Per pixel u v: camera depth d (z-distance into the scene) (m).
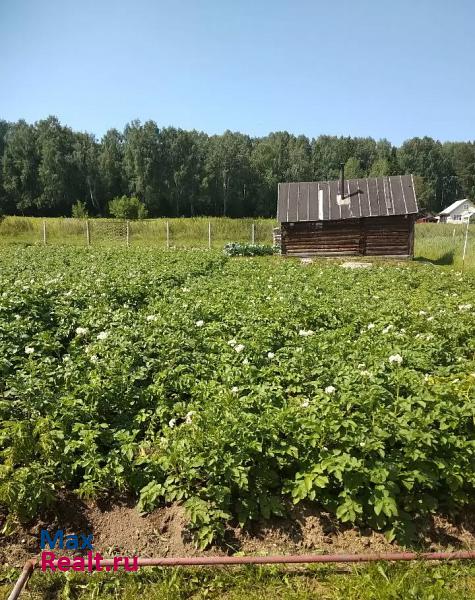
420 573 3.90
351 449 4.55
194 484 4.66
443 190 113.25
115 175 74.06
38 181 70.00
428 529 4.44
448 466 4.57
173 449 4.60
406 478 4.45
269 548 4.25
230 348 7.22
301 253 25.33
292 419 4.81
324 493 4.55
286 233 25.34
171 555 4.18
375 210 24.25
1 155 84.12
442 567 3.99
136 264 17.14
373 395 5.07
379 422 4.76
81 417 5.27
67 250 23.09
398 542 4.28
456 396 5.27
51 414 5.09
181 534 4.34
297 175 85.69
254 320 8.91
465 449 4.67
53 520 4.48
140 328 7.91
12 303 8.94
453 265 22.20
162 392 6.02
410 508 4.49
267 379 6.26
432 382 5.55
